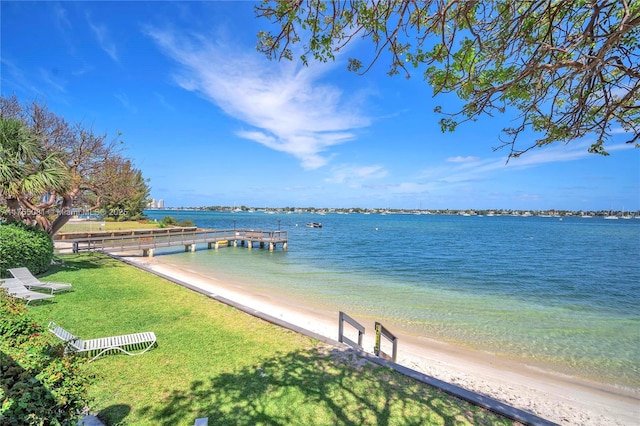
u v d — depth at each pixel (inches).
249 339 255.9
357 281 658.2
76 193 515.8
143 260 830.5
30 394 96.1
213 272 710.5
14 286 326.3
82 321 281.9
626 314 463.5
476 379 266.4
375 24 107.3
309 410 164.7
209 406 164.7
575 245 1462.8
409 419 159.5
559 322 419.5
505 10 104.9
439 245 1423.5
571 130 111.7
